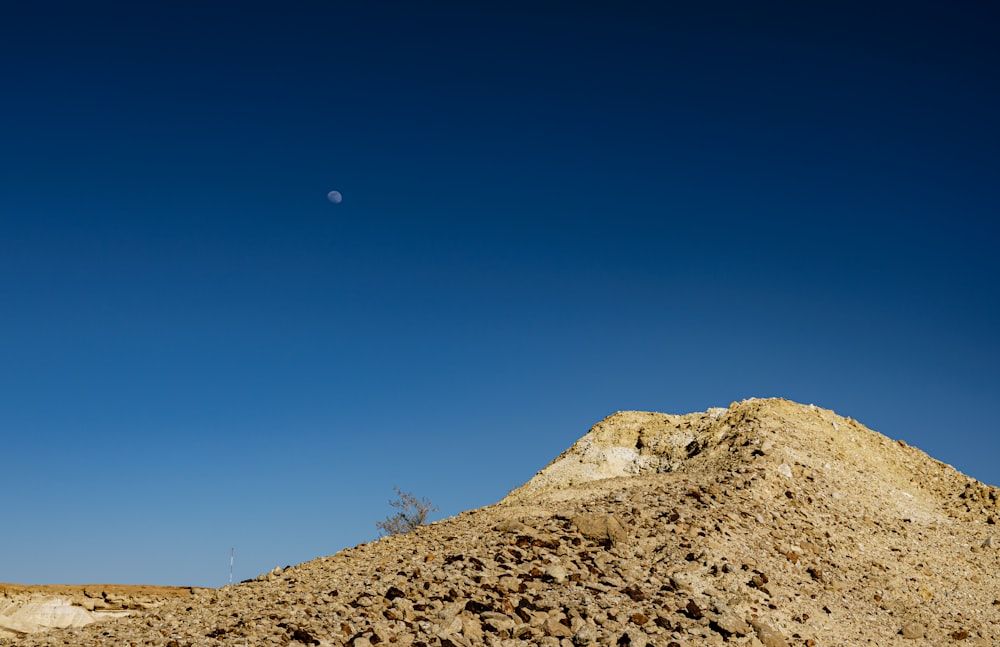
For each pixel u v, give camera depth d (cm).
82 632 1870
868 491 3173
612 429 4450
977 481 3500
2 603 3262
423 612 1677
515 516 2684
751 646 1688
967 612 2356
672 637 1648
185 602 2142
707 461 3422
